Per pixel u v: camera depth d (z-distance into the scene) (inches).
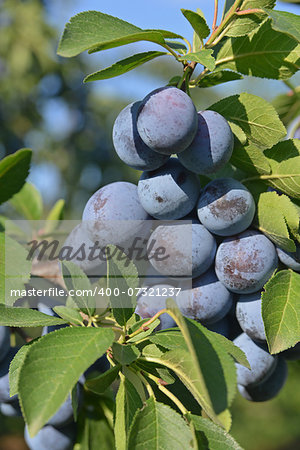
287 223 18.9
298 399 61.8
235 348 17.6
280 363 21.4
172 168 18.8
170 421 16.9
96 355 15.8
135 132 18.4
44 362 15.5
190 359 16.7
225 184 18.8
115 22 17.6
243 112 19.0
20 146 68.2
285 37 19.3
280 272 18.6
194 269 18.8
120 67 18.4
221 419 15.0
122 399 17.2
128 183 19.6
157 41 18.1
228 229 18.7
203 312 19.1
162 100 17.8
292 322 18.0
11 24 70.5
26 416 14.9
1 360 20.4
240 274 18.7
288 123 26.9
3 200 21.4
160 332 17.7
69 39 16.7
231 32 19.3
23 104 70.4
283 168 19.1
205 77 20.2
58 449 20.2
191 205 18.8
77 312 18.8
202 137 18.1
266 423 64.5
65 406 19.8
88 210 19.3
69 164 68.1
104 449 20.1
